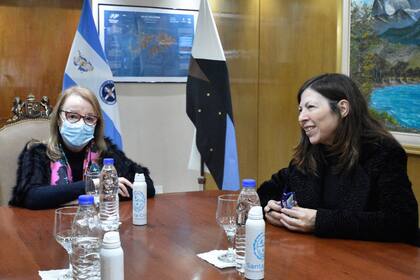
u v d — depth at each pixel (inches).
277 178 74.8
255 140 152.2
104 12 153.0
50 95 149.2
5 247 56.4
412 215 59.7
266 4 142.9
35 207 75.9
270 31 142.0
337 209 64.7
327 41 121.3
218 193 89.7
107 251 38.5
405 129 104.0
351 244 57.7
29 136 93.7
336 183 65.8
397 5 103.5
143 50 159.0
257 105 150.2
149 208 77.0
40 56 147.3
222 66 116.6
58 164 83.2
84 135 83.0
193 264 50.3
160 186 166.7
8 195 89.3
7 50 143.9
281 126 139.3
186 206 78.4
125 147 160.9
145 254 53.7
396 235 58.8
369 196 62.9
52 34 147.9
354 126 64.4
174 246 56.7
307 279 46.1
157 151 165.3
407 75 102.6
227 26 162.9
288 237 60.5
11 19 143.6
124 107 159.3
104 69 125.9
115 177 68.9
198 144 117.0
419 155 101.3
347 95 63.9
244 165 158.7
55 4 147.3
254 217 44.3
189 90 118.1
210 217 70.9
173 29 161.6
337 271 48.3
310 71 127.5
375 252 54.6
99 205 66.8
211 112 116.6
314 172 67.9
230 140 115.8
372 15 109.3
